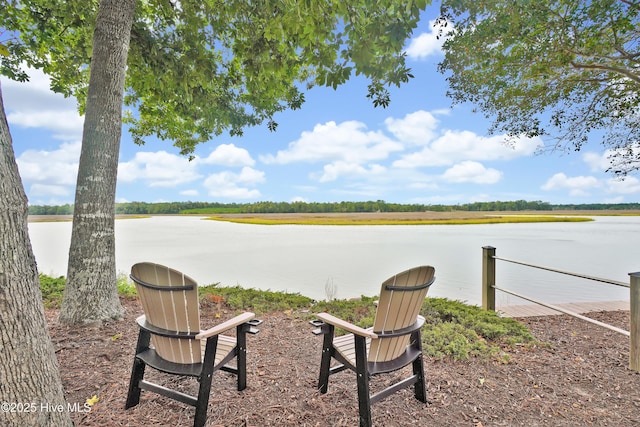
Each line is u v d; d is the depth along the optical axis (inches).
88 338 123.2
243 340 91.8
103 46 141.4
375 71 161.3
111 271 144.0
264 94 270.1
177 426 75.8
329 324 86.9
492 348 124.2
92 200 138.3
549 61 206.4
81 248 137.0
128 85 271.1
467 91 245.0
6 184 52.2
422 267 79.1
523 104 239.9
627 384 102.4
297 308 177.2
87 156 138.9
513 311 191.9
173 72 229.9
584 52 201.8
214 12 211.3
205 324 151.9
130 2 148.3
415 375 89.3
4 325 51.7
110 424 75.5
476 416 83.4
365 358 74.9
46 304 164.7
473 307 177.6
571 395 95.5
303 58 179.0
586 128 241.8
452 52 223.5
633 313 103.0
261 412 81.8
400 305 77.7
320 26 160.6
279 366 108.0
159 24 229.0
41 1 202.7
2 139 52.7
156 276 74.0
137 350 83.2
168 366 78.4
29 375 54.4
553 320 173.8
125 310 154.5
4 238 51.8
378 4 139.7
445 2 173.6
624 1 176.9
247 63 226.1
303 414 81.4
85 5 202.5
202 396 74.7
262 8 194.7
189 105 273.6
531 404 90.0
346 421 79.0
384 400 89.7
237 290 205.8
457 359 114.9
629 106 223.0
